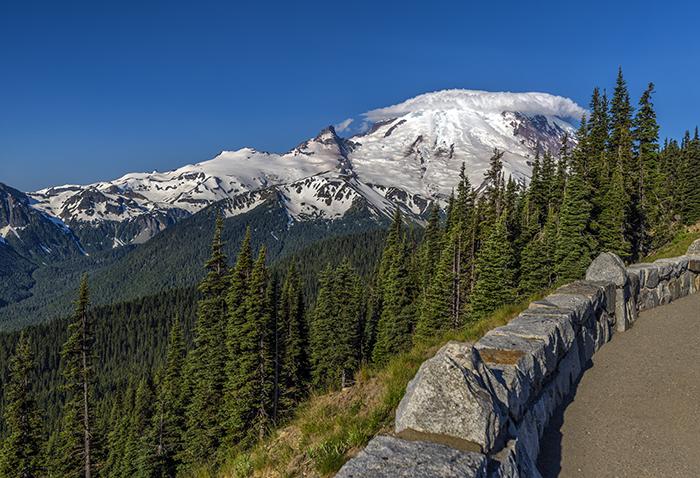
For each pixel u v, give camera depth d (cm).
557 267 3681
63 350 3978
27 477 4072
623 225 3853
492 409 550
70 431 4056
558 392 923
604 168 4400
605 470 702
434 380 574
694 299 1703
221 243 4656
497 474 496
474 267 5041
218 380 4219
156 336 17050
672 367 1084
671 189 5181
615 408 903
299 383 4997
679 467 706
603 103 5231
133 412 5997
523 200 5847
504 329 904
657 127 4428
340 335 5450
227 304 4438
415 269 6606
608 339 1305
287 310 5366
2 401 11200
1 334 16200
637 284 1532
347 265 5709
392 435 586
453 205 6606
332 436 740
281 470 714
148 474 4403
